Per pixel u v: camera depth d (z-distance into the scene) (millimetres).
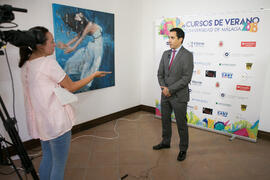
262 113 2625
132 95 3717
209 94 2822
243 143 2557
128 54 3461
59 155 1323
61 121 1248
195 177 1871
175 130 2955
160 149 2398
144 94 3840
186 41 2895
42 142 1405
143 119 3438
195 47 2824
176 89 1935
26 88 1290
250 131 2588
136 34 3531
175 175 1901
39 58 1205
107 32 2982
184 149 2158
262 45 2336
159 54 3217
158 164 2084
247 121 2588
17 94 2174
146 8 3469
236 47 2502
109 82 3178
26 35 1064
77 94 2789
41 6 2215
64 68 2520
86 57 2752
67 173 1922
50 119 1225
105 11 2939
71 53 2561
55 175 1339
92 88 2922
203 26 2697
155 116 3521
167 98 2092
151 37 3492
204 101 2887
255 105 2498
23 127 2275
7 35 1041
